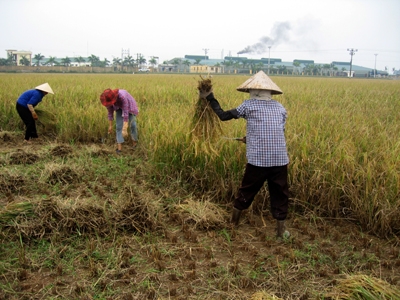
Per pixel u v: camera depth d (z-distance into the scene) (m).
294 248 4.19
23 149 7.26
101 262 3.77
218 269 3.71
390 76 125.12
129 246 4.08
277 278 3.55
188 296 3.30
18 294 3.25
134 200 4.68
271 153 4.16
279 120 4.22
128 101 7.58
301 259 3.94
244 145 5.50
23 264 3.65
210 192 5.46
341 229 4.70
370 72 132.00
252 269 3.72
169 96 13.81
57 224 4.20
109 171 6.55
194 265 3.73
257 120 4.19
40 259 3.77
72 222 4.24
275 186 4.30
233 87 18.08
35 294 3.26
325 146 5.61
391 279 3.58
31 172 6.16
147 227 4.45
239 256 4.00
